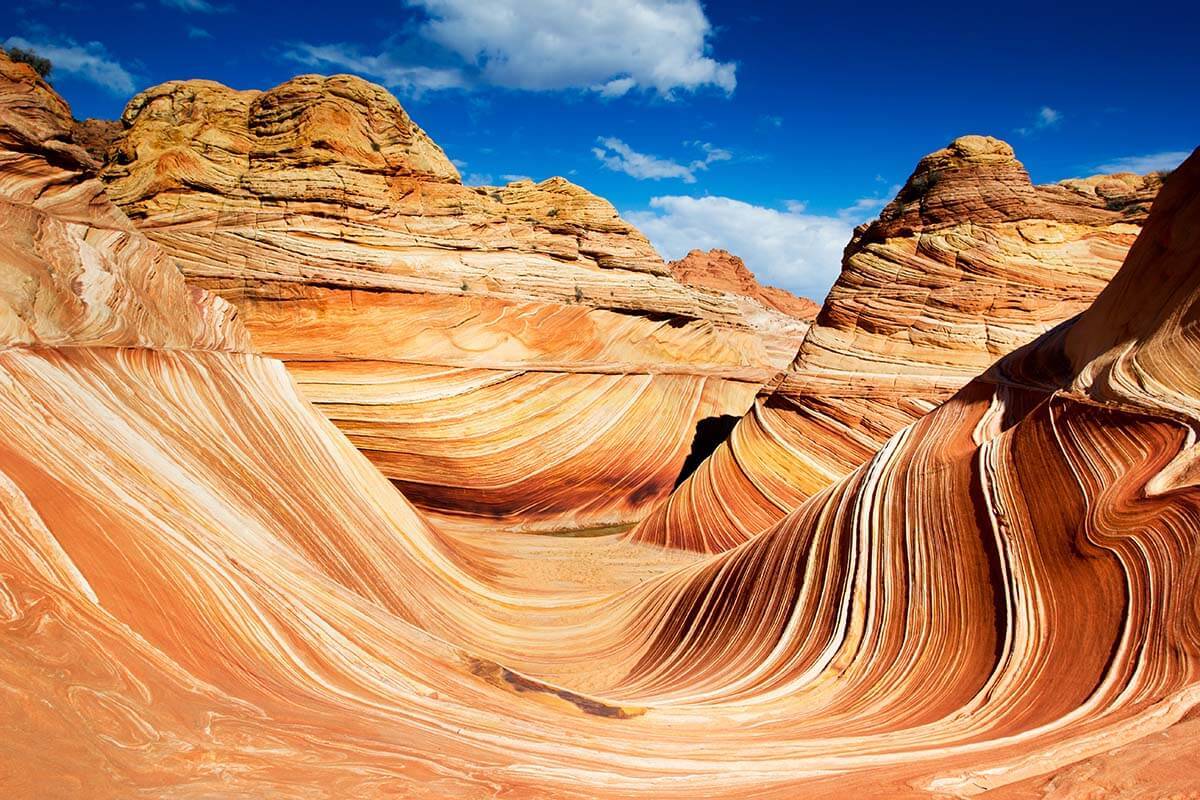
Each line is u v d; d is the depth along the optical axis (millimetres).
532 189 40344
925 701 9102
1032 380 14906
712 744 7883
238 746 4727
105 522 7008
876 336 28203
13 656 4371
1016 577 9492
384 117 34781
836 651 10875
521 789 5168
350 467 17594
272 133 33031
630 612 15891
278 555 10125
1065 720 7004
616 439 33062
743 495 25625
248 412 15031
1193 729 4945
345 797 4426
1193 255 11430
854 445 25859
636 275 39312
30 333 10453
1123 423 9945
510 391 31281
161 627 5941
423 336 30891
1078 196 29344
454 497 29266
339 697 6719
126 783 3920
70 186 14469
